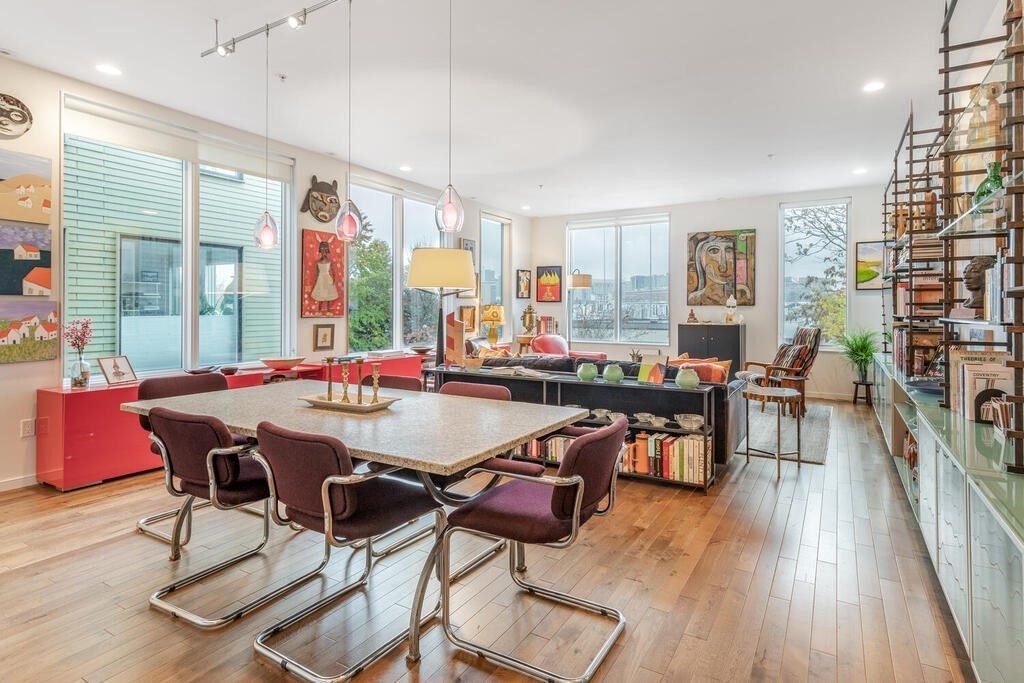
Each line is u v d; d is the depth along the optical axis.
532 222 9.30
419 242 7.00
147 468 3.90
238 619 2.11
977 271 2.47
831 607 2.21
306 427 2.11
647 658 1.89
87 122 3.88
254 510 3.24
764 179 6.53
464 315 7.73
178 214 4.51
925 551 2.72
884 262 6.13
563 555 2.69
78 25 3.07
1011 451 1.85
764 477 3.92
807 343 6.16
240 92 4.00
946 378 2.68
